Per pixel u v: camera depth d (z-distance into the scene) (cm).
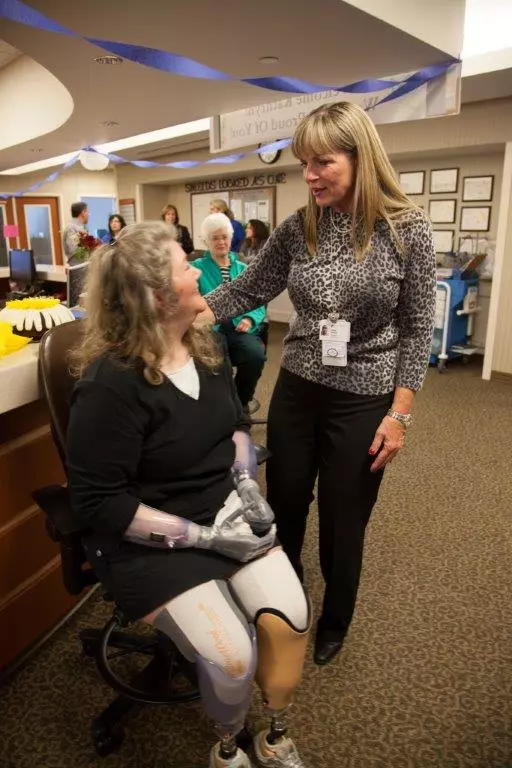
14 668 153
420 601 184
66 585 119
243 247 617
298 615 109
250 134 427
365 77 344
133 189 848
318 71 328
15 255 486
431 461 297
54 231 990
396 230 124
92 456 101
